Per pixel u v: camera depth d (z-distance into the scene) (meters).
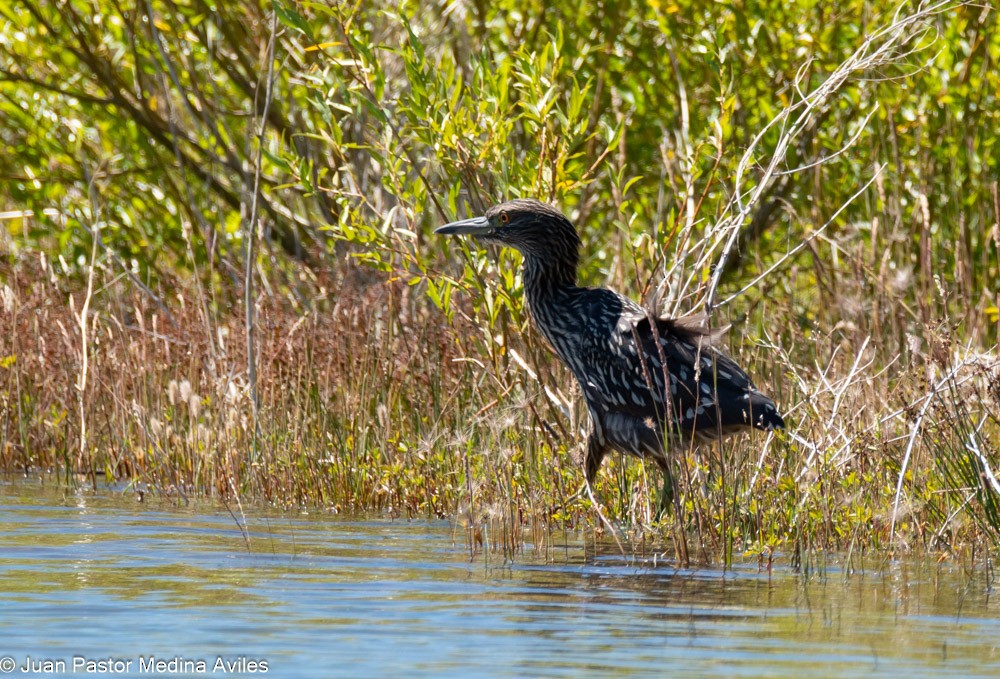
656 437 10.30
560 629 6.89
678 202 13.78
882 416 11.50
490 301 12.20
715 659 6.25
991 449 10.37
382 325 13.95
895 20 13.19
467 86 13.34
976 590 8.19
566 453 11.61
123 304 16.48
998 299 11.62
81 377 14.06
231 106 20.25
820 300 14.39
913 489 9.91
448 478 11.40
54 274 16.39
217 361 14.00
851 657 6.33
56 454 13.98
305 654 6.25
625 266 15.68
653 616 7.27
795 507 9.89
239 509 11.41
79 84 20.05
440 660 6.16
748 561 9.26
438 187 15.77
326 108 13.05
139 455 13.25
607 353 10.61
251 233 13.80
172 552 9.08
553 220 11.38
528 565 8.94
